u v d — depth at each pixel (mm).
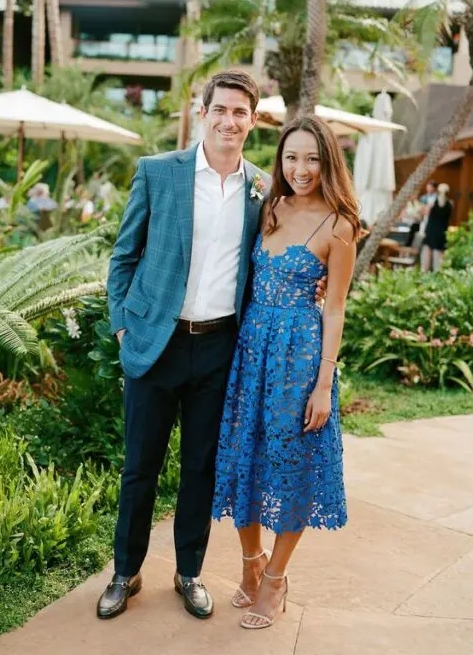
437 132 15273
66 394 4332
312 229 2500
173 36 27875
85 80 21938
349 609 2820
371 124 9477
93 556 3076
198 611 2686
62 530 3004
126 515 2695
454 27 8805
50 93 21672
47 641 2529
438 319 6633
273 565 2678
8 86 21953
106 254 5848
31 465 3586
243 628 2645
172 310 2527
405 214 14633
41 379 5430
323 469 2568
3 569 2818
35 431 4184
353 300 7051
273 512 2547
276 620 2705
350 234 2484
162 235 2531
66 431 4105
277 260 2510
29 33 29406
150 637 2572
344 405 5637
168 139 22406
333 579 3037
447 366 6473
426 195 15094
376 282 7676
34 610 2711
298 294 2512
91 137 11914
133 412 2641
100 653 2473
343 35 9383
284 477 2520
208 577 3008
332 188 2457
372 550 3299
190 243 2508
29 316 4859
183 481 2742
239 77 2459
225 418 2607
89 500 3230
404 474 4258
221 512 2637
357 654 2514
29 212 8797
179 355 2590
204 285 2555
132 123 21422
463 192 15812
